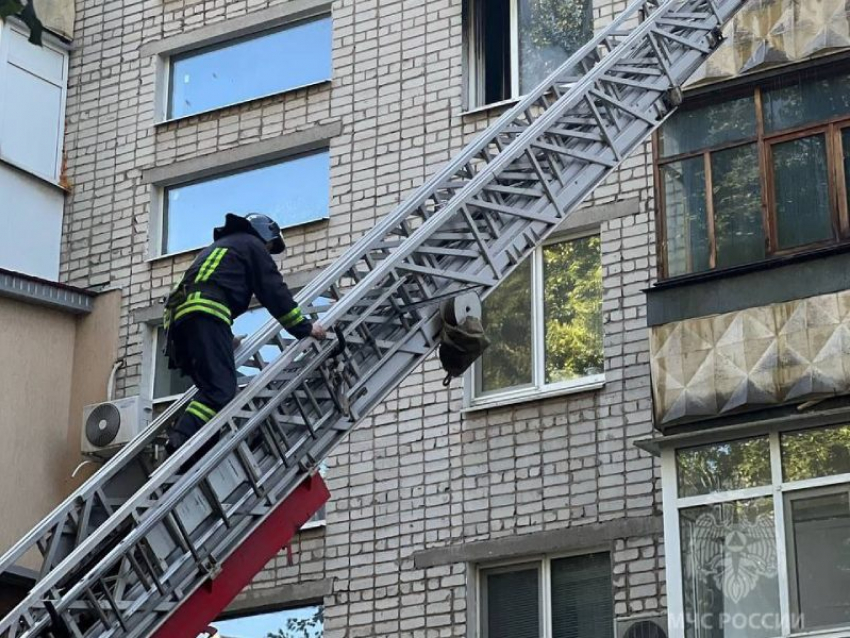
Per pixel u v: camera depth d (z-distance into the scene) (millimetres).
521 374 16734
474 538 16094
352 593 16547
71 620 9359
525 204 11938
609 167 12484
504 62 18234
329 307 10820
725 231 15000
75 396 18828
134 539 9508
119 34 20641
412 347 11062
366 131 18453
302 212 18844
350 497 16938
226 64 20047
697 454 14148
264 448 10406
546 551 15688
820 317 14000
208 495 9969
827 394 13734
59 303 18828
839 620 13164
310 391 10547
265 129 19188
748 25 15352
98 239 19703
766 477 13805
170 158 19703
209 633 10484
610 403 15883
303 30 19609
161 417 10672
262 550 10234
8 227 19234
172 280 19047
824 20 15023
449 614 15953
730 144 15211
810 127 14945
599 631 15398
